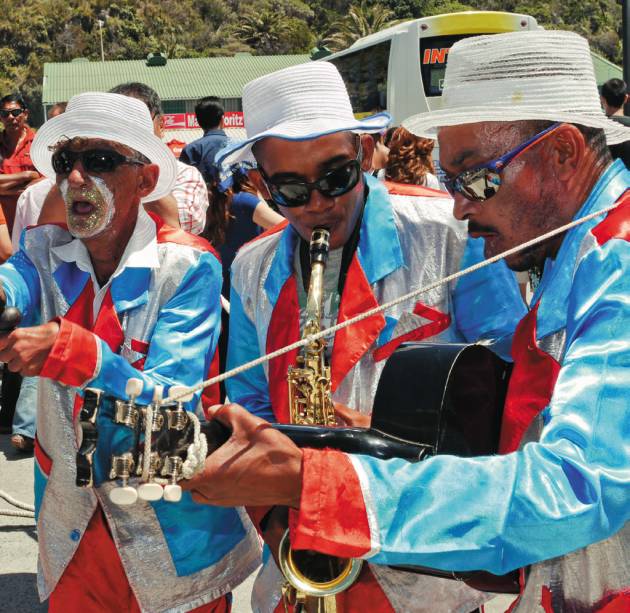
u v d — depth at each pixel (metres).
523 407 1.69
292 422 2.20
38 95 111.19
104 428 1.53
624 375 1.35
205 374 2.46
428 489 1.31
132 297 2.44
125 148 2.48
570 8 104.94
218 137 6.10
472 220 1.76
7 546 4.36
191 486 1.37
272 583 2.24
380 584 2.03
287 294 2.34
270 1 132.12
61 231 2.57
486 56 1.74
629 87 11.02
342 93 2.29
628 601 1.52
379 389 1.84
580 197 1.68
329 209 2.21
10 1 115.00
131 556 2.39
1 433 6.17
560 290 1.60
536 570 1.59
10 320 1.99
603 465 1.31
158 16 124.12
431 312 2.28
